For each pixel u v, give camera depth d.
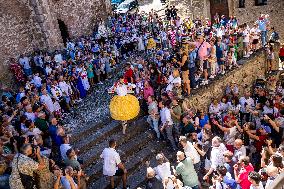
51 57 16.06
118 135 11.45
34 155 7.76
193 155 9.44
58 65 14.50
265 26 17.38
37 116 10.32
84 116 12.53
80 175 8.51
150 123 11.80
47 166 8.02
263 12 21.52
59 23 17.77
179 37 17.56
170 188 8.38
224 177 8.23
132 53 18.75
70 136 10.93
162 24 20.95
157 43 18.42
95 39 18.72
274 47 17.34
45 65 15.12
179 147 11.42
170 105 11.49
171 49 17.61
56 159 9.88
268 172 7.32
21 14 15.49
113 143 9.13
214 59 14.01
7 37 15.09
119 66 17.11
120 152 10.83
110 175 9.17
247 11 21.80
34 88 12.70
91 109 13.07
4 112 10.81
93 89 15.18
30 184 7.50
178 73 12.32
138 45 18.69
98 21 20.09
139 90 12.57
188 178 8.78
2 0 14.73
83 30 19.20
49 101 11.65
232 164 8.80
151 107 11.49
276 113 12.26
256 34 16.67
